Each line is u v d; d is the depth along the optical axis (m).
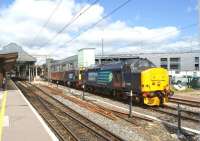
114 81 28.16
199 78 45.12
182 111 20.61
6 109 20.28
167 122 16.75
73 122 17.28
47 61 77.88
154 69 23.02
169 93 23.53
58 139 12.27
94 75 35.16
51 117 19.09
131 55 76.50
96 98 30.98
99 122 17.12
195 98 30.36
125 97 25.86
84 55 46.59
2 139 11.92
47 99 31.70
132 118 18.05
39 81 81.75
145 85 22.62
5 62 40.97
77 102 27.20
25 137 12.23
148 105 23.47
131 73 24.38
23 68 98.94
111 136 13.36
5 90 38.66
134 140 12.77
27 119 16.34
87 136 13.55
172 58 87.19
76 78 45.22
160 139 13.06
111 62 30.56
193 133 14.13
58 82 62.47
